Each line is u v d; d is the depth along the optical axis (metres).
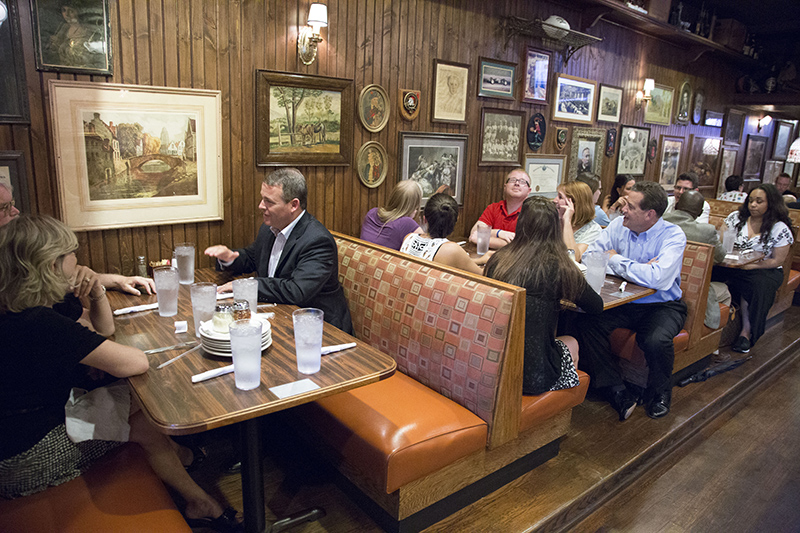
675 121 7.17
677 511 2.48
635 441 2.85
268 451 2.61
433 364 2.33
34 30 2.44
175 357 1.75
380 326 2.63
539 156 5.21
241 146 3.24
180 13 2.85
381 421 2.03
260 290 2.30
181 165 3.00
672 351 3.04
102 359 1.53
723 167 8.66
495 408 2.12
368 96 3.75
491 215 4.33
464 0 4.23
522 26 4.57
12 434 1.47
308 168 3.58
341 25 3.52
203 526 2.03
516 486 2.41
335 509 2.20
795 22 7.62
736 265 3.76
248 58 3.15
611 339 3.30
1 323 1.46
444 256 2.72
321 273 2.41
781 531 2.37
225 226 3.27
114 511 1.48
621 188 5.20
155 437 1.87
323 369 1.70
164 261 2.91
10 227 1.49
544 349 2.37
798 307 5.75
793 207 6.70
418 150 4.18
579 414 3.15
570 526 2.33
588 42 5.00
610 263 3.20
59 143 2.58
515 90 4.83
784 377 4.19
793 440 3.20
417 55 4.01
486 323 2.13
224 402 1.46
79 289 1.80
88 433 1.65
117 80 2.71
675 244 3.10
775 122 9.88
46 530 1.39
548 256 2.30
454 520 2.17
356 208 3.91
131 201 2.86
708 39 6.85
